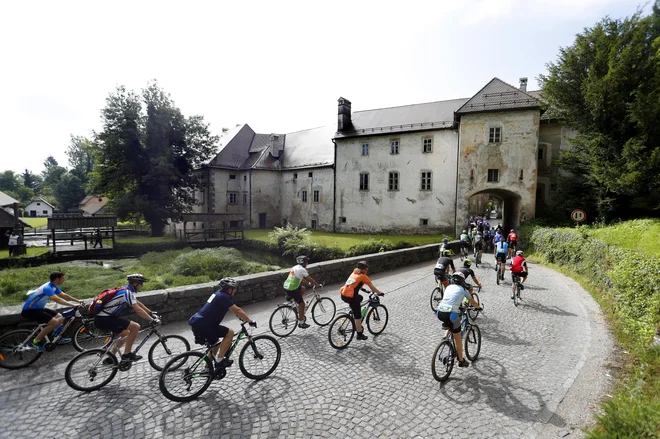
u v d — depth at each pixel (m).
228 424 4.12
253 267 17.50
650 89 17.06
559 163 22.84
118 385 5.05
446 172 29.98
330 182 37.12
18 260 21.92
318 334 7.37
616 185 17.31
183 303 8.20
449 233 29.86
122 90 31.83
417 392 4.86
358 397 4.73
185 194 37.25
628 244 10.05
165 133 33.38
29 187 97.06
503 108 25.34
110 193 34.97
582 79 20.30
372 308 7.21
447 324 5.28
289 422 4.16
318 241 26.34
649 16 18.97
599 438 3.41
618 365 5.69
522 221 24.86
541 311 8.88
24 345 5.52
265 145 44.44
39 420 4.19
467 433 3.94
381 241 21.08
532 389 4.94
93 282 14.63
